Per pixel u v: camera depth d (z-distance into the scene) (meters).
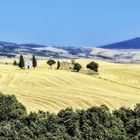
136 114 53.94
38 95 104.44
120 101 105.25
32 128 42.66
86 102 99.31
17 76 139.62
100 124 46.44
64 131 43.50
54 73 148.88
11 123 43.50
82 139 43.41
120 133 47.53
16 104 52.06
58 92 112.19
